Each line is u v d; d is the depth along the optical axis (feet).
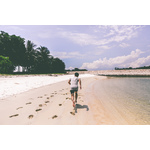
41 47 135.03
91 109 13.15
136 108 14.26
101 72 186.91
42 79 49.88
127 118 11.07
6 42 96.68
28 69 125.70
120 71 177.27
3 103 13.97
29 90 22.91
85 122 9.82
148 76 139.85
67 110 12.38
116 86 38.09
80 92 24.20
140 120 10.68
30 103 14.35
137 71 168.25
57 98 17.29
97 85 39.55
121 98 19.80
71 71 200.44
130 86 38.55
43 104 14.05
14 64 102.78
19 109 12.15
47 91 22.53
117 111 12.95
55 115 10.85
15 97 16.99
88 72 193.67
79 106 14.03
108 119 10.63
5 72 74.02
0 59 72.59
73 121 9.90
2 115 10.50
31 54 118.62
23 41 107.86
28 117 10.27
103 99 18.60
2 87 24.32
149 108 14.32
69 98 17.49
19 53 103.50
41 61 130.72
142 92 26.48
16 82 34.19
